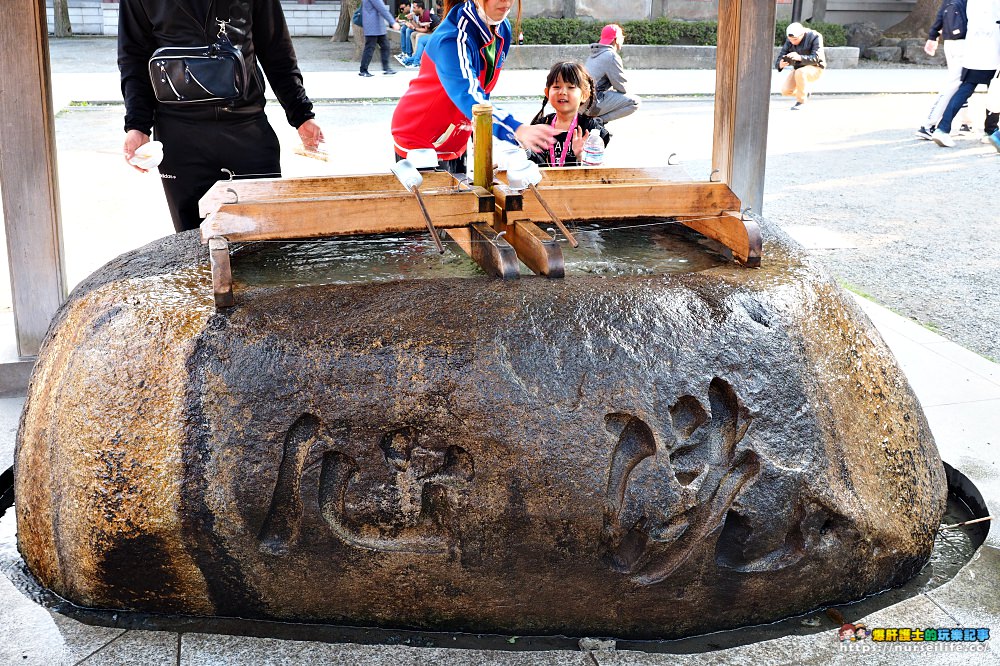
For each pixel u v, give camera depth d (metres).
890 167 9.70
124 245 6.32
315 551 2.22
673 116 12.50
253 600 2.30
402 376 2.15
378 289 2.33
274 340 2.19
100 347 2.30
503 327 2.20
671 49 18.50
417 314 2.23
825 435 2.34
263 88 3.90
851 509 2.35
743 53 4.41
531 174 2.65
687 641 2.34
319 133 4.08
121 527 2.22
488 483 2.16
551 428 2.15
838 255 6.57
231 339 2.20
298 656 2.20
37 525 2.43
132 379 2.23
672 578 2.25
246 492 2.16
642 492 2.19
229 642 2.25
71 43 20.17
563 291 2.32
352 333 2.19
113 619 2.35
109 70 15.50
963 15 10.41
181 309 2.29
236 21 3.68
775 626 2.39
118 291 2.42
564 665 2.19
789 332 2.38
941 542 2.81
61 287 3.80
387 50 16.16
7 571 2.56
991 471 3.13
